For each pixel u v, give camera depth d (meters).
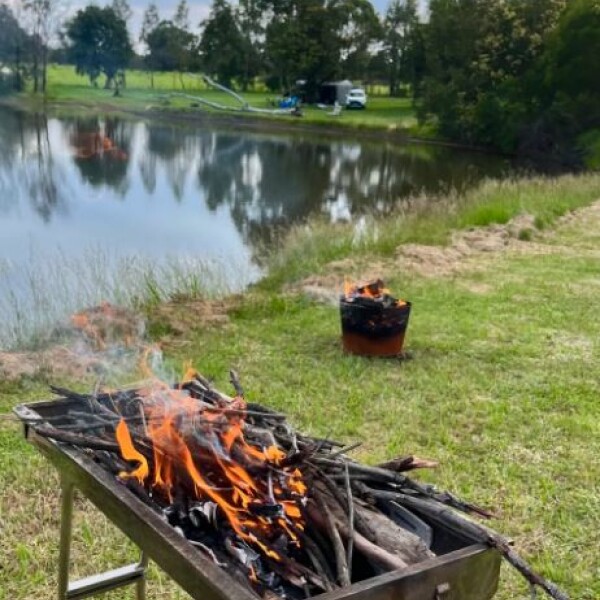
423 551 1.89
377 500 2.12
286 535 1.97
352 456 4.25
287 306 7.44
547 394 5.32
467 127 41.72
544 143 36.91
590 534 3.56
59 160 26.94
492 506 3.77
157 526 1.82
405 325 6.02
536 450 4.42
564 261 9.87
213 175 25.45
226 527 1.99
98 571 3.17
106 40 58.41
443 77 45.28
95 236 14.18
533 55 40.41
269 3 67.38
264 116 52.72
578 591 3.16
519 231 11.52
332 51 64.62
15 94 52.75
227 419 2.28
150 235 14.58
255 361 5.84
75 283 7.86
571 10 36.84
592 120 36.06
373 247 10.16
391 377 5.57
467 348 6.29
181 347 6.16
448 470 4.12
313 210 18.66
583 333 6.79
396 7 70.62
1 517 3.50
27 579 3.11
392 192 22.91
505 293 8.09
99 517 3.56
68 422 2.41
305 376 5.52
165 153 31.22
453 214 12.40
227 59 68.06
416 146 41.91
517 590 3.14
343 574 1.80
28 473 3.88
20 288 8.15
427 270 9.05
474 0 43.31
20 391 5.04
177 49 68.88
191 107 54.31
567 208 13.71
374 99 69.06
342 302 6.01
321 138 43.72
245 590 1.60
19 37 53.12
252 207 19.09
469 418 4.86
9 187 20.48
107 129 40.06
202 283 8.34
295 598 1.81
